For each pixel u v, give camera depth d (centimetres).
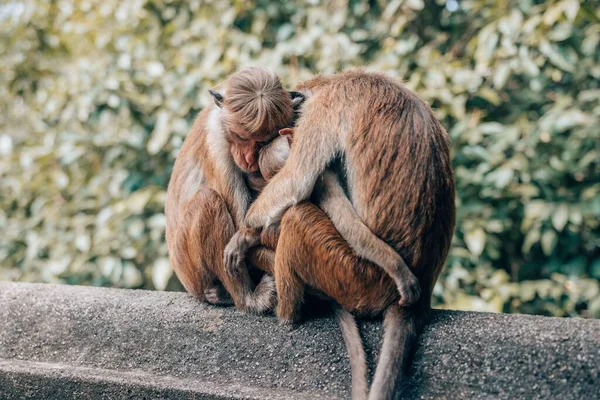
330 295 358
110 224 696
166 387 350
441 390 333
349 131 351
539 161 671
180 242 402
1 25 817
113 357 383
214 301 395
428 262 352
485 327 341
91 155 748
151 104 698
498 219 684
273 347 363
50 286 419
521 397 322
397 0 705
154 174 728
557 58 648
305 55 733
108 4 757
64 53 801
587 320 336
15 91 803
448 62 728
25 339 396
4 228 766
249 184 399
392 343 329
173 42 748
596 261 682
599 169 693
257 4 764
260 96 370
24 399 370
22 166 764
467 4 755
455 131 664
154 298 404
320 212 356
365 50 769
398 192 342
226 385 355
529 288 662
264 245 385
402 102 353
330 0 762
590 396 313
